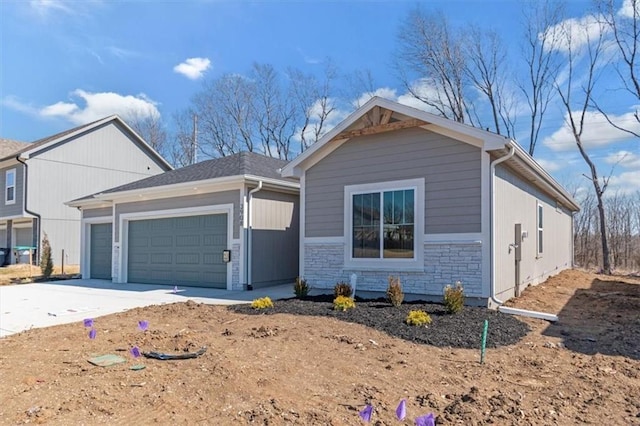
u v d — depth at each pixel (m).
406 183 9.20
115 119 24.12
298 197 13.79
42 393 3.79
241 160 14.06
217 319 7.18
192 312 7.87
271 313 7.41
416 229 8.98
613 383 4.45
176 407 3.58
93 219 16.88
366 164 9.79
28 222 22.16
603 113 22.33
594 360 5.29
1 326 7.37
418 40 26.31
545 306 8.97
